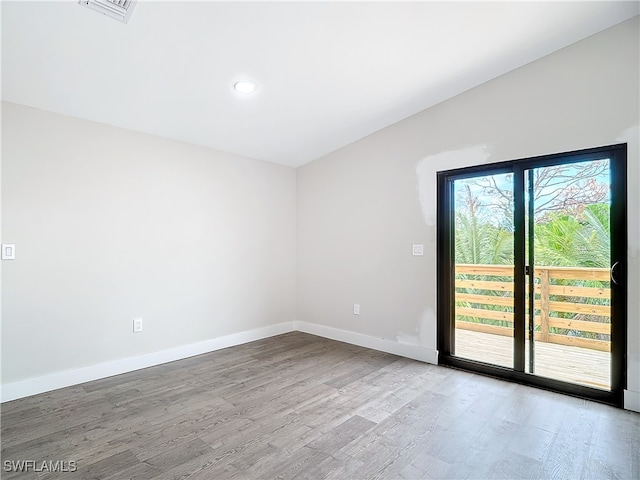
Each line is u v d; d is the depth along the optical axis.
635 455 1.87
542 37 2.50
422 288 3.42
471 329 3.18
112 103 2.76
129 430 2.12
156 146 3.37
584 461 1.83
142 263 3.24
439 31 2.31
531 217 2.86
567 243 2.71
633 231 2.38
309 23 2.13
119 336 3.10
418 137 3.46
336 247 4.20
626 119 2.41
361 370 3.15
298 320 4.67
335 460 1.83
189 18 1.99
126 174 3.15
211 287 3.76
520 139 2.86
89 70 2.35
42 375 2.69
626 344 2.41
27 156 2.64
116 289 3.08
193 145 3.64
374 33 2.27
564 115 2.66
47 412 2.35
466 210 3.22
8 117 2.56
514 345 2.91
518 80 2.87
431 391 2.69
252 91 2.81
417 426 2.17
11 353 2.56
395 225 3.63
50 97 2.59
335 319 4.21
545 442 2.00
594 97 2.54
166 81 2.55
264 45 2.29
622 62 2.43
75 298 2.86
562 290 2.73
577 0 2.16
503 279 3.01
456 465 1.79
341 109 3.25
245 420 2.25
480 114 3.07
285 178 4.58
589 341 2.61
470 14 2.18
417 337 3.45
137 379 2.95
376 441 2.01
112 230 3.06
